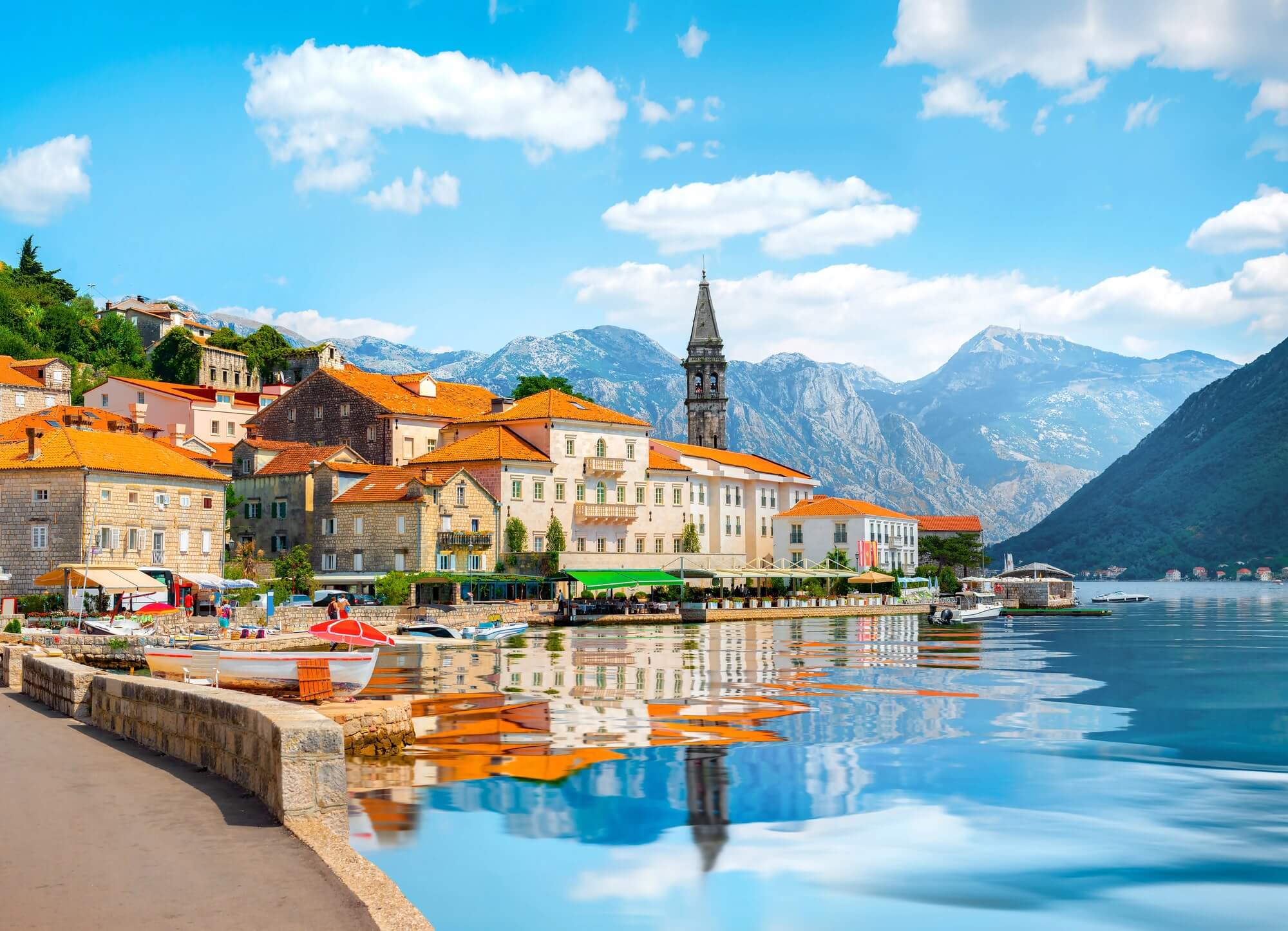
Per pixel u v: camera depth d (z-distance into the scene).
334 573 110.38
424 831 22.59
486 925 17.36
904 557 186.25
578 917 17.84
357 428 132.12
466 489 114.06
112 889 12.85
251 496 116.56
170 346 187.75
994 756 32.72
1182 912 18.97
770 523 171.38
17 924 11.64
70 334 186.88
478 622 96.19
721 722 38.97
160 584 81.56
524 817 23.91
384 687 50.72
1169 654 78.19
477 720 39.00
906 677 57.25
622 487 133.38
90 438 91.38
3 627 67.31
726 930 17.53
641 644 83.38
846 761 31.34
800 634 99.44
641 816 24.28
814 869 20.81
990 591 198.00
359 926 11.70
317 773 15.97
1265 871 21.20
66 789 18.16
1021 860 21.75
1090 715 42.56
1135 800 26.98
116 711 25.22
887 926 18.03
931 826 24.12
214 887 12.95
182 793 17.80
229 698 19.44
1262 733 38.25
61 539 86.62
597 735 35.56
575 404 135.00
